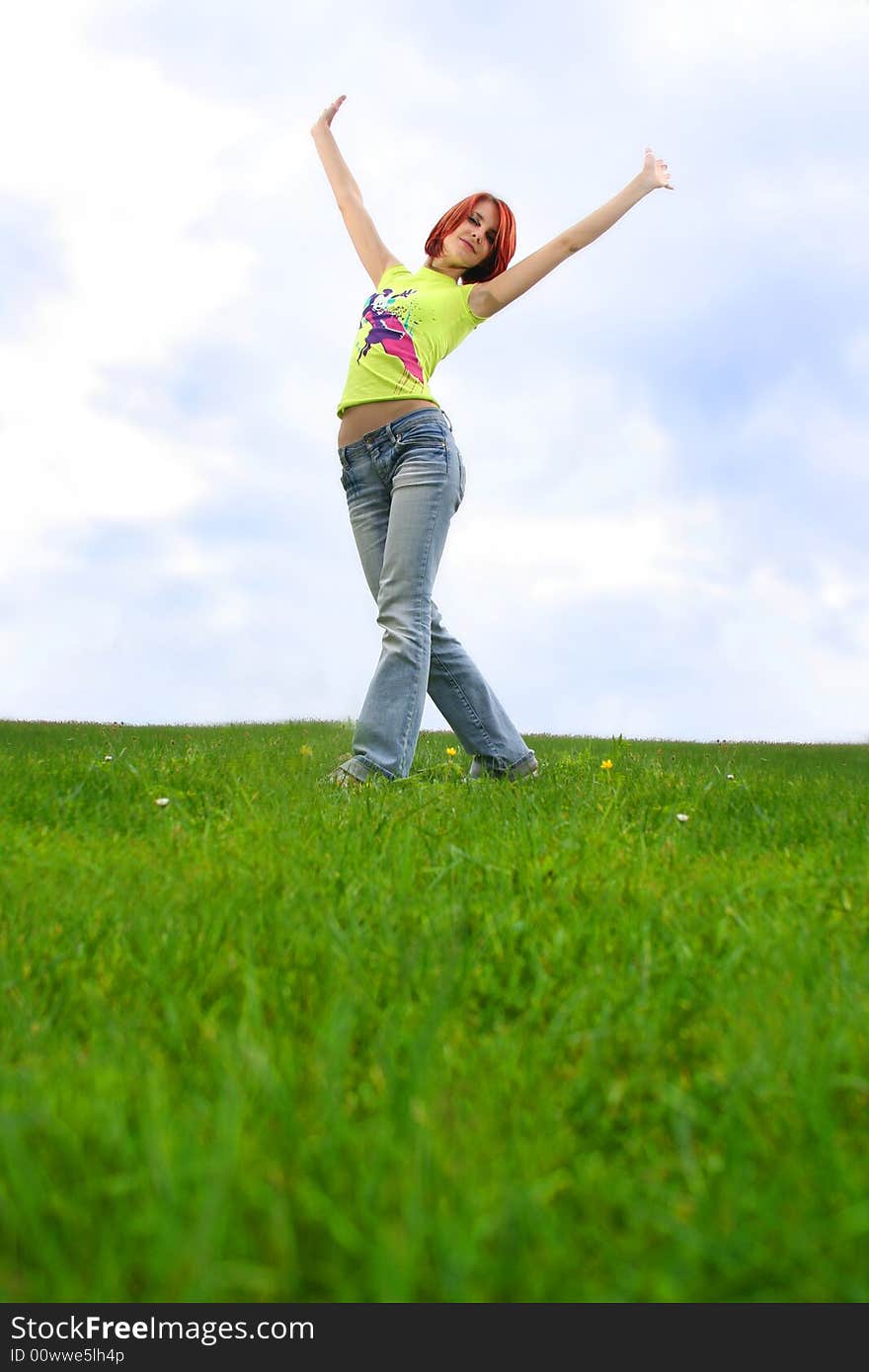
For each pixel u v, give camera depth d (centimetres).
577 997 170
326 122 537
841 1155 122
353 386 480
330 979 181
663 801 414
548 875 253
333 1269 101
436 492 464
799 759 727
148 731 834
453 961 181
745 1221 110
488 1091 137
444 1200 108
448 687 512
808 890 256
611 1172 120
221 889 236
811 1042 153
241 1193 108
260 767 493
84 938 207
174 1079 141
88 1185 111
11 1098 131
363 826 316
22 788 393
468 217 489
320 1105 131
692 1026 168
